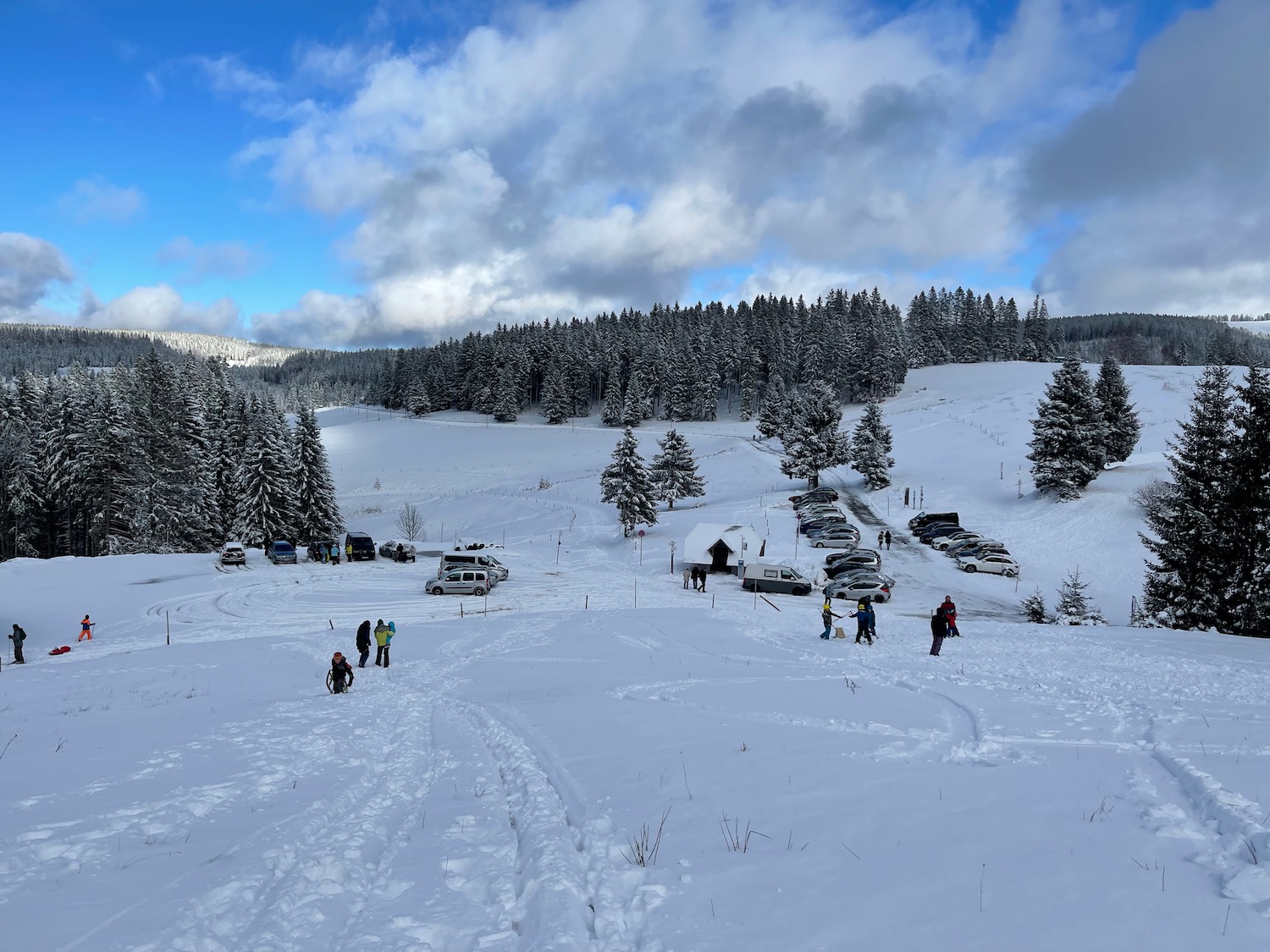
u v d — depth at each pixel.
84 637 29.73
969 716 11.97
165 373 61.94
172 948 5.00
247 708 15.62
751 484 75.75
